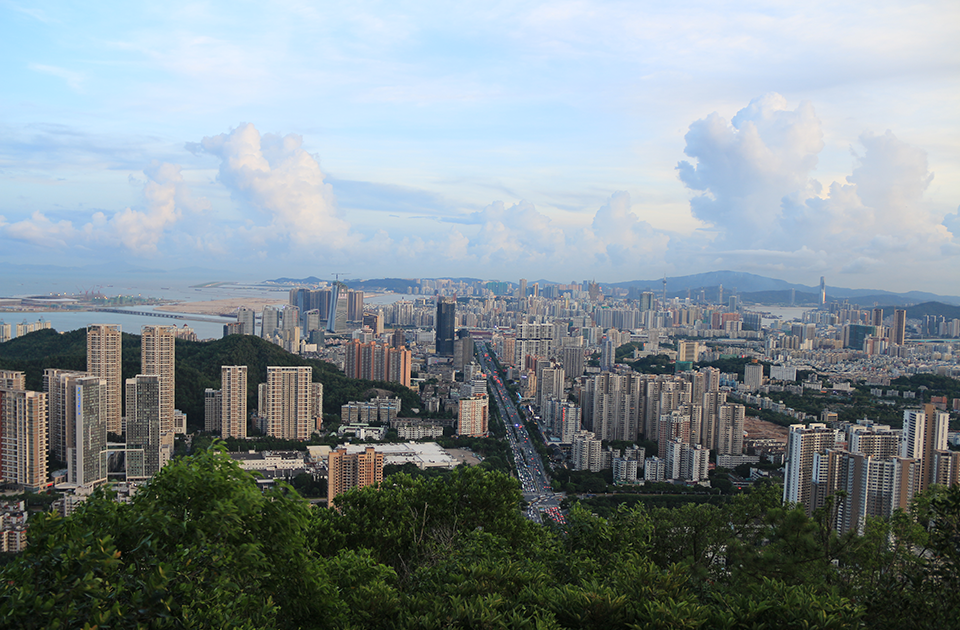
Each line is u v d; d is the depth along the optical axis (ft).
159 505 65.21
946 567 72.28
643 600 64.23
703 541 115.96
